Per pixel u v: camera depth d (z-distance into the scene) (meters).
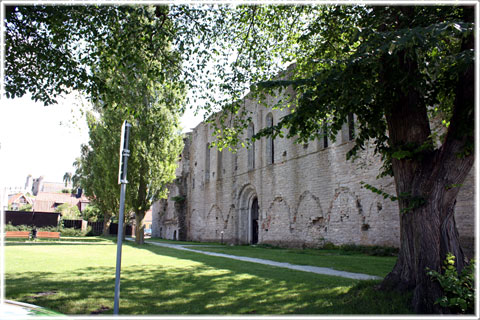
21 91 8.97
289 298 6.86
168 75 11.06
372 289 6.87
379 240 17.78
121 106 10.88
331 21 9.72
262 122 29.42
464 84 6.13
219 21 11.23
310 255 17.52
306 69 10.43
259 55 12.44
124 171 5.10
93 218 52.31
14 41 8.85
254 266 12.31
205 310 5.95
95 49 10.21
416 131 6.76
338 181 21.05
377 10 7.68
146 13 9.27
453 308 5.64
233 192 33.16
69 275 9.44
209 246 28.39
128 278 9.15
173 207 46.59
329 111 6.77
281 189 26.28
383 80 6.80
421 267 6.04
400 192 6.76
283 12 12.14
